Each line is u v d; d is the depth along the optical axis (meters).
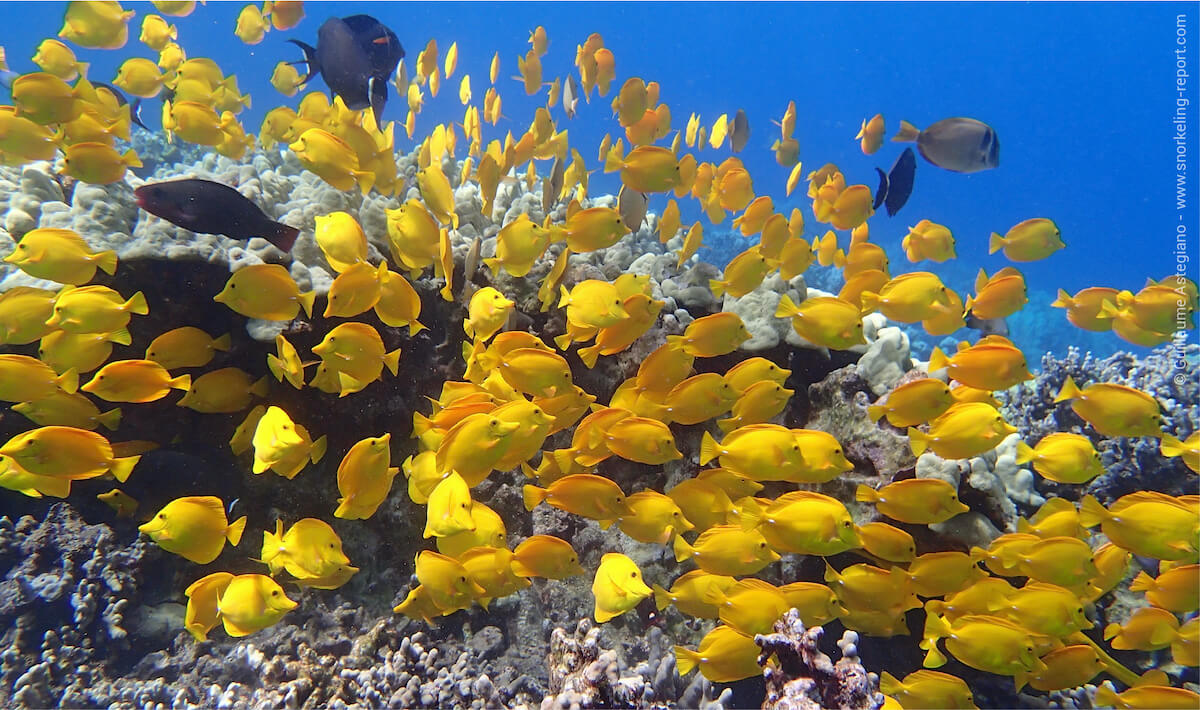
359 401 1.43
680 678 1.25
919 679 1.11
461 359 1.51
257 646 1.29
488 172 1.57
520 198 1.85
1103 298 1.64
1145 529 1.12
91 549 1.31
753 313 1.54
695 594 1.16
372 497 1.12
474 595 1.12
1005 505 1.29
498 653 1.33
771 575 1.39
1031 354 7.51
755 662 1.10
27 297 1.15
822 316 1.30
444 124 2.04
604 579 1.09
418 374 1.49
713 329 1.27
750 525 1.14
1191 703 1.08
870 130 2.04
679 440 1.49
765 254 1.61
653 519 1.16
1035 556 1.13
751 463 1.14
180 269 1.34
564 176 1.91
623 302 1.25
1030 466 1.55
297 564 1.04
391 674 1.21
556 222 1.81
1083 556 1.12
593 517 1.16
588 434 1.18
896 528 1.22
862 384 1.46
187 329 1.25
